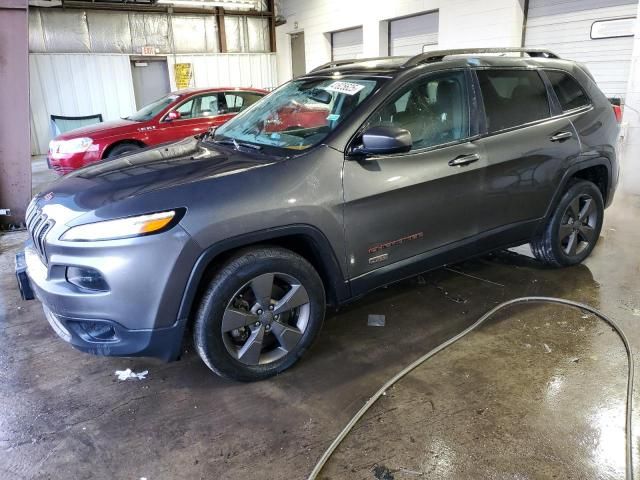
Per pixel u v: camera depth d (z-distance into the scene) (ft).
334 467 6.73
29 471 6.79
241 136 10.23
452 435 7.23
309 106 9.89
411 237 9.50
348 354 9.42
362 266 9.07
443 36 34.63
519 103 10.93
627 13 25.13
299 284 8.50
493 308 10.95
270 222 7.82
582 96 12.28
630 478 6.35
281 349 8.73
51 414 7.95
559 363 8.88
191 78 47.14
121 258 7.09
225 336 8.11
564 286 11.94
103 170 8.98
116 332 7.45
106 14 42.37
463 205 10.02
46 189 9.10
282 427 7.54
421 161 9.30
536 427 7.32
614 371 8.60
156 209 7.20
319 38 46.80
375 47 40.55
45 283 7.64
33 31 39.93
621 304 10.93
